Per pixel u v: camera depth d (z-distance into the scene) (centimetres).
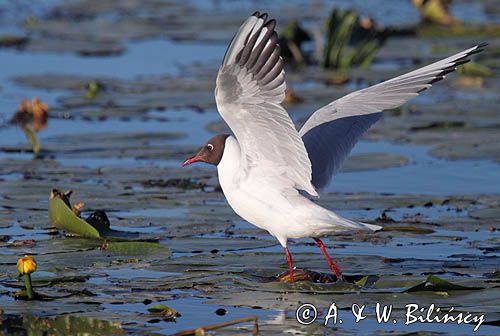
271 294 993
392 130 1730
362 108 1088
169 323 917
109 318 922
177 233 1188
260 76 924
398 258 1102
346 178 1450
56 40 2528
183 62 2322
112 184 1400
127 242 1134
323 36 2545
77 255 1103
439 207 1308
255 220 1027
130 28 2692
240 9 2961
